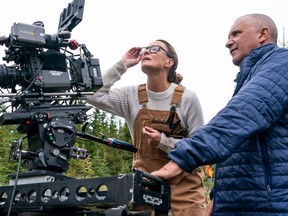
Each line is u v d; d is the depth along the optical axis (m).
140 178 2.13
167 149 3.49
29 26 2.95
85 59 3.11
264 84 2.51
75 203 2.31
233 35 3.05
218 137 2.35
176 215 3.69
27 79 2.97
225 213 2.73
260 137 2.65
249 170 2.64
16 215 2.78
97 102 3.82
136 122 3.79
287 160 2.60
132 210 2.27
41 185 2.47
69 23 3.23
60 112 2.97
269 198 2.57
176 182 2.37
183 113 3.71
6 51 3.06
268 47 2.82
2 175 9.70
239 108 2.42
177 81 3.92
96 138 3.19
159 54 3.75
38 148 2.93
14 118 2.84
